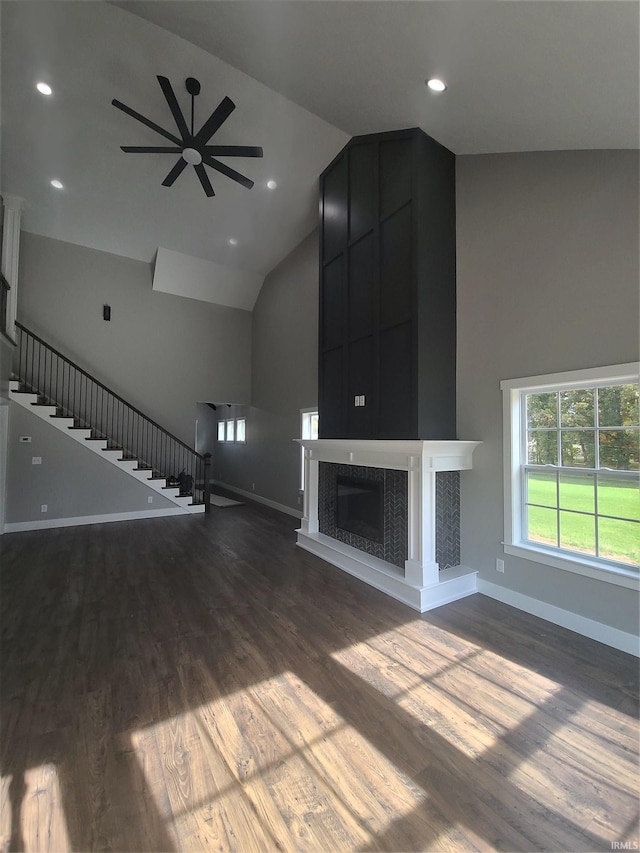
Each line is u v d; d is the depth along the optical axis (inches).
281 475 299.7
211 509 303.9
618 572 106.8
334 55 116.5
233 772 67.3
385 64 111.0
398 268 152.1
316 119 171.2
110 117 175.9
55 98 165.8
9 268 226.5
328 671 96.1
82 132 184.4
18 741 73.0
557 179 122.9
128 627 117.7
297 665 98.7
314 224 255.9
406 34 94.7
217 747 72.6
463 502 150.6
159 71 151.9
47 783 64.3
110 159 201.9
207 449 463.2
